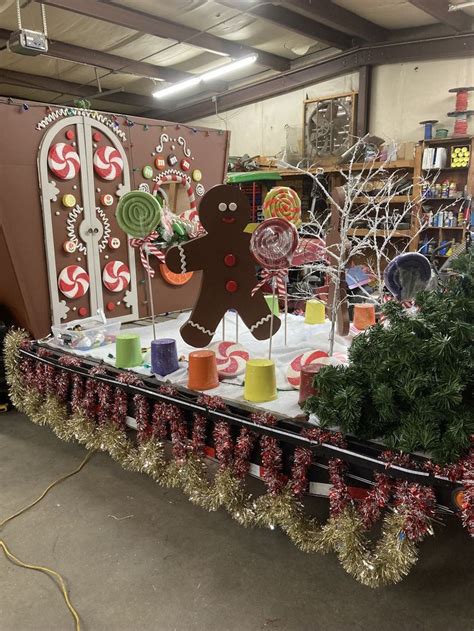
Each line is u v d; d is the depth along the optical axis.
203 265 2.21
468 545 2.03
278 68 7.60
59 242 2.86
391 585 1.81
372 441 1.52
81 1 5.10
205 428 1.95
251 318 2.30
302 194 6.51
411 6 5.64
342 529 1.53
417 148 5.77
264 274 2.24
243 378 2.08
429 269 2.17
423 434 1.36
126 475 2.62
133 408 2.24
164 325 3.11
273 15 5.76
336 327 2.58
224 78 8.55
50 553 2.02
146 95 9.61
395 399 1.45
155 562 1.96
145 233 2.38
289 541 2.08
